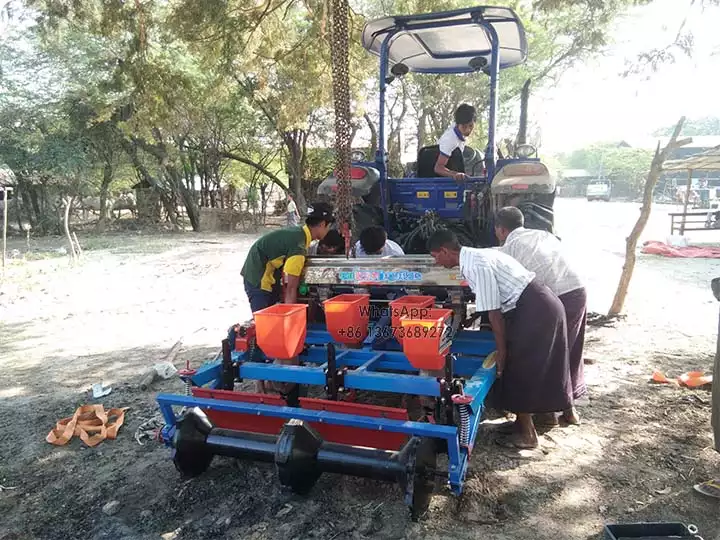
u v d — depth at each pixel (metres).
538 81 16.88
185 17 6.86
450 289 3.63
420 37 5.79
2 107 18.95
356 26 7.78
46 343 6.58
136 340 6.54
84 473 3.48
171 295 9.23
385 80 5.66
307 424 3.03
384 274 3.66
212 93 9.39
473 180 5.50
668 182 46.09
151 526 2.93
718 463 3.32
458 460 2.75
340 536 2.77
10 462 3.65
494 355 3.53
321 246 4.34
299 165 23.17
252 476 3.33
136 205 26.55
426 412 3.41
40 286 10.26
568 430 3.82
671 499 2.99
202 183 25.97
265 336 3.34
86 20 7.43
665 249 12.75
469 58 6.39
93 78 18.36
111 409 4.32
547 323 3.32
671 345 5.65
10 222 23.86
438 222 5.62
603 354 5.43
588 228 19.59
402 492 3.03
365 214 5.72
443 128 18.09
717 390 3.00
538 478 3.22
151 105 8.20
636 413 4.05
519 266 3.42
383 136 5.75
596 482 3.17
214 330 6.86
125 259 13.99
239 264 12.73
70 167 19.69
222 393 3.19
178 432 3.17
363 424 2.83
